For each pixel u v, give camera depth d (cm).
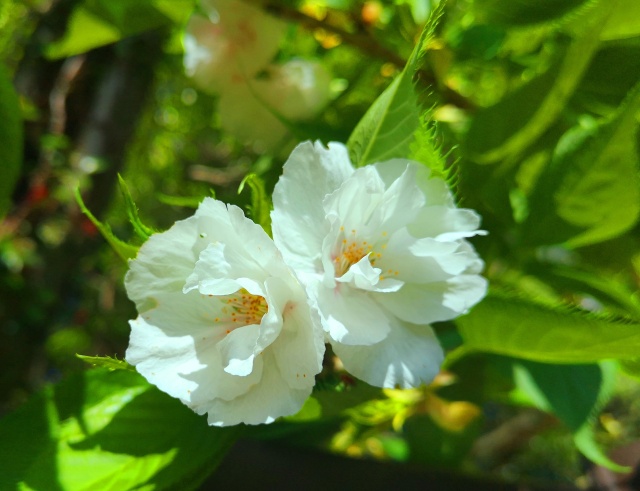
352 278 25
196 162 102
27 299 77
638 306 32
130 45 70
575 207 31
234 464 29
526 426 48
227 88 36
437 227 25
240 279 24
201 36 35
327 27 35
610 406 57
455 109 35
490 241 33
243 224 24
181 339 25
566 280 33
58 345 113
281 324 24
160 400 27
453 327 30
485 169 32
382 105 25
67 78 70
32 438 27
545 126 31
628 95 29
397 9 35
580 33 30
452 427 30
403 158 25
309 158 25
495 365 29
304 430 33
